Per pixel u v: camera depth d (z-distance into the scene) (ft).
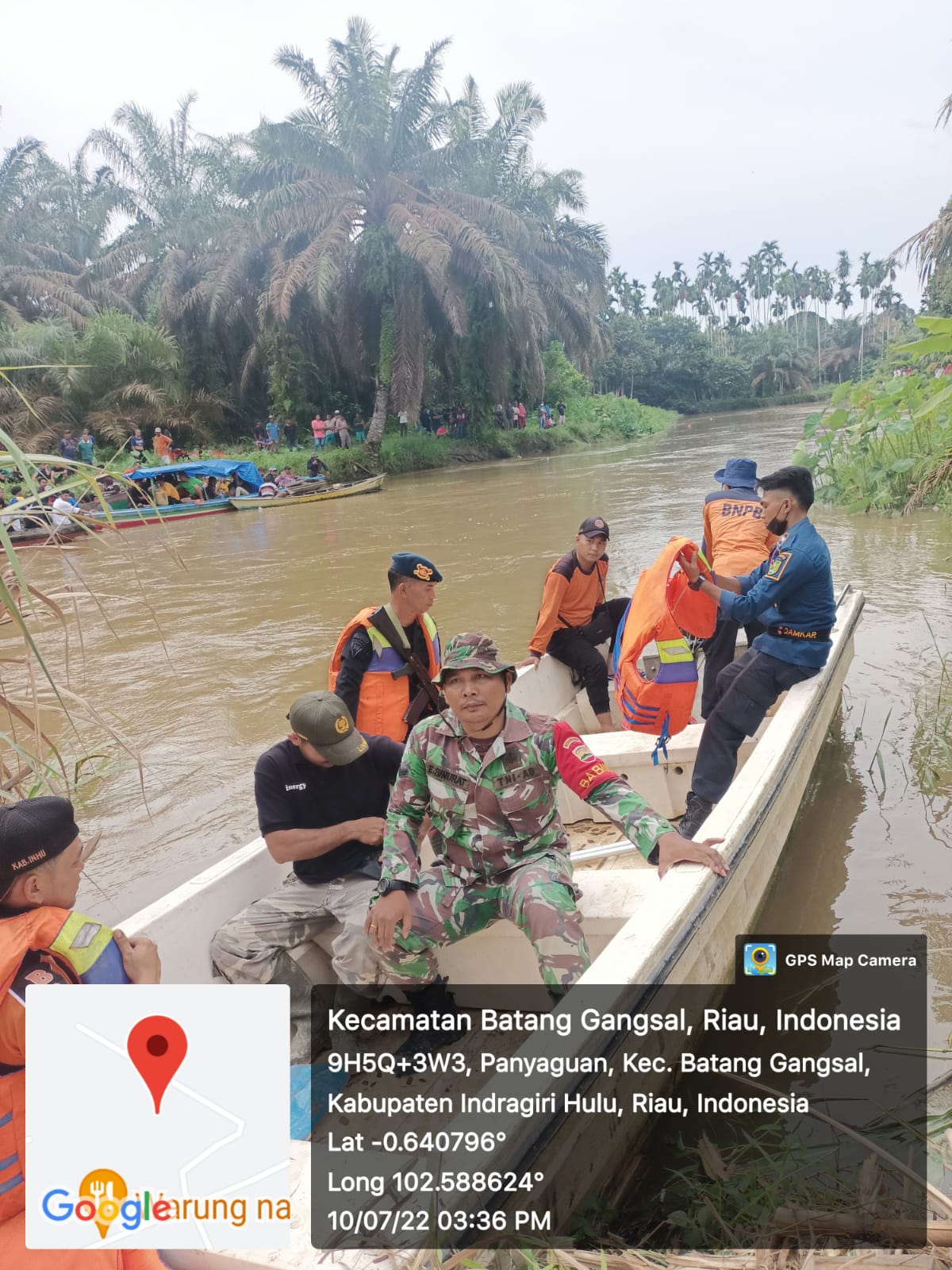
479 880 9.75
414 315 102.89
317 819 10.54
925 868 13.05
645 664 19.31
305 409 110.83
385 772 10.80
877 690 19.97
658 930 8.72
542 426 130.31
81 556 51.52
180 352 113.29
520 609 31.65
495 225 108.17
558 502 61.11
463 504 65.21
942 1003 10.41
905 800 15.07
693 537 42.45
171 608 36.06
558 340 149.79
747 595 14.51
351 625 13.47
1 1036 6.23
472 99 114.42
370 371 114.42
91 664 28.25
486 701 9.12
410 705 13.32
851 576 29.58
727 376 278.87
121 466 84.89
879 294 386.73
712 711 14.46
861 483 40.55
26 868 6.52
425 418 118.62
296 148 105.19
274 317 104.17
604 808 9.71
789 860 13.56
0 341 99.86
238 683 25.58
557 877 9.49
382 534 52.70
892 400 39.37
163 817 17.71
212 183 135.64
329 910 10.37
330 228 100.68
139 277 135.03
